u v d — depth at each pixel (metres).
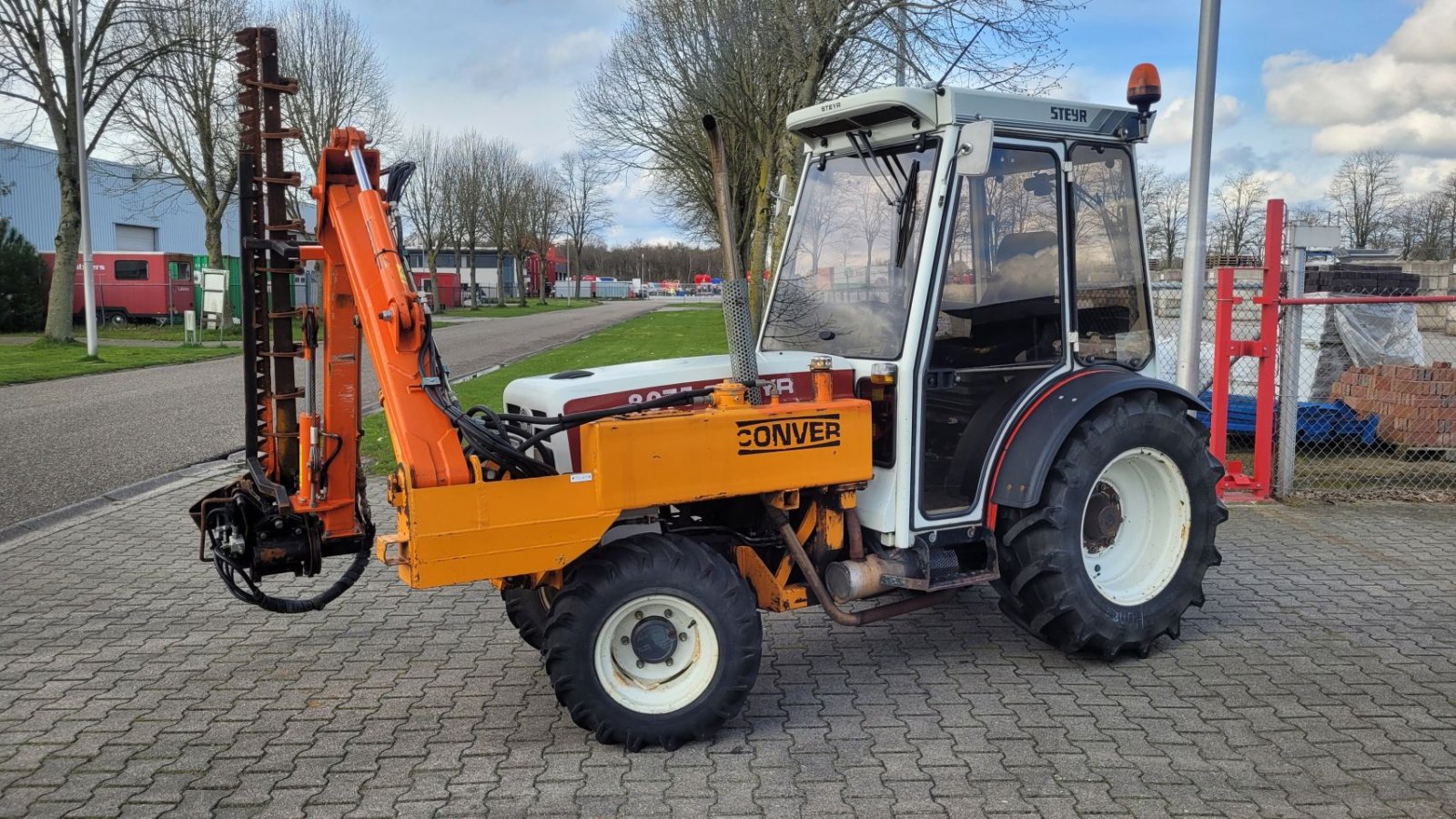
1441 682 4.10
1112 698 3.96
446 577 3.19
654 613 3.53
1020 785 3.25
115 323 29.86
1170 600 4.37
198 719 3.84
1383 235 46.03
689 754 3.50
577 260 68.31
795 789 3.24
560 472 3.60
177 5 22.08
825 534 3.92
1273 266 7.27
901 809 3.10
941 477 4.12
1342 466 8.52
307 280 4.32
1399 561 5.89
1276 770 3.34
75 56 18.66
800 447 3.66
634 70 22.97
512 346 23.53
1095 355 4.53
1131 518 4.52
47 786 3.30
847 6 13.02
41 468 8.82
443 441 3.29
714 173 3.51
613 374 3.89
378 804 3.17
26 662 4.44
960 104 3.90
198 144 26.38
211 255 26.48
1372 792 3.19
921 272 3.87
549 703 3.98
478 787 3.28
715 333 25.94
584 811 3.11
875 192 4.15
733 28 15.73
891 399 3.89
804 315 4.41
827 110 4.17
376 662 4.45
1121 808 3.10
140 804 3.17
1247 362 9.30
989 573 4.14
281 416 4.16
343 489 4.14
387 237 3.52
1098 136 4.39
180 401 13.24
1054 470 4.07
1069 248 4.35
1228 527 6.70
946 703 3.92
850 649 4.55
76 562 5.98
